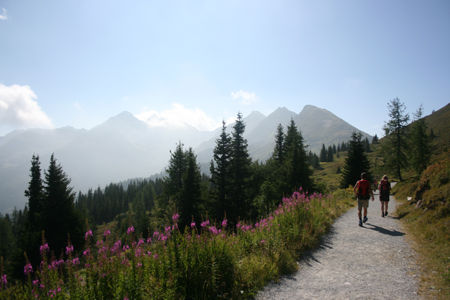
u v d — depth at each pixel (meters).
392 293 4.51
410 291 4.53
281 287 5.02
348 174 35.66
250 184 36.47
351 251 6.95
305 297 4.57
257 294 4.76
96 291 3.82
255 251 6.45
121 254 4.46
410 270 5.41
